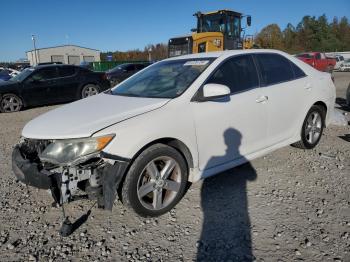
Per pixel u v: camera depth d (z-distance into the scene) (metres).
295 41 75.50
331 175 4.30
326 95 5.16
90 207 3.64
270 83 4.38
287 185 4.03
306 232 3.04
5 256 2.85
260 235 3.02
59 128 3.18
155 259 2.77
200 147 3.60
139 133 3.11
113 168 3.00
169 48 15.91
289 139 4.73
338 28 80.19
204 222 3.27
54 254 2.86
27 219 3.44
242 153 4.06
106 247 2.93
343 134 6.30
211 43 14.61
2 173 4.77
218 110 3.71
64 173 2.98
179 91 3.67
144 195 3.26
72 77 11.88
